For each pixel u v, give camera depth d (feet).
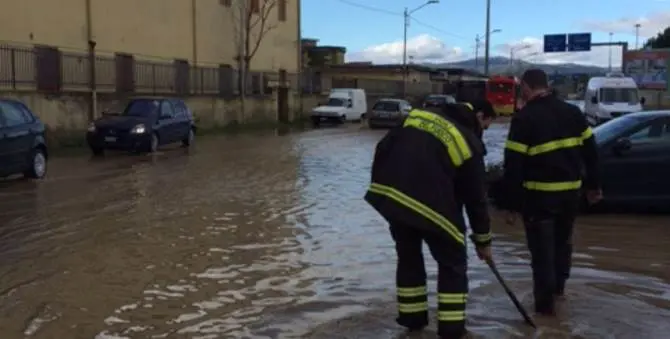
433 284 20.62
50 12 82.99
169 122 70.64
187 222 30.76
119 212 33.24
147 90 98.37
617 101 111.14
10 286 20.66
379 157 15.99
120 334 16.66
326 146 78.13
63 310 18.44
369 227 29.73
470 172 15.57
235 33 129.29
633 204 32.71
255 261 23.73
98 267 22.90
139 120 66.03
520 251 25.40
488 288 20.11
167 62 107.96
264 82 135.33
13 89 68.08
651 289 20.21
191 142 77.25
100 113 80.38
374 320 17.40
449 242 15.43
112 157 62.90
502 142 86.89
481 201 15.81
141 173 49.88
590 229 29.37
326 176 48.49
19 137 43.62
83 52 88.94
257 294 19.89
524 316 16.84
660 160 32.37
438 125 15.58
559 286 18.94
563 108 17.47
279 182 44.91
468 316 17.48
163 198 37.68
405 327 16.74
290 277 21.71
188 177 47.47
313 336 16.34
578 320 17.20
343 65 228.63
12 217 31.86
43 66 76.02
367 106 165.17
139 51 101.04
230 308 18.62
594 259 24.07
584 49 239.50
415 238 16.15
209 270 22.53
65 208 34.37
